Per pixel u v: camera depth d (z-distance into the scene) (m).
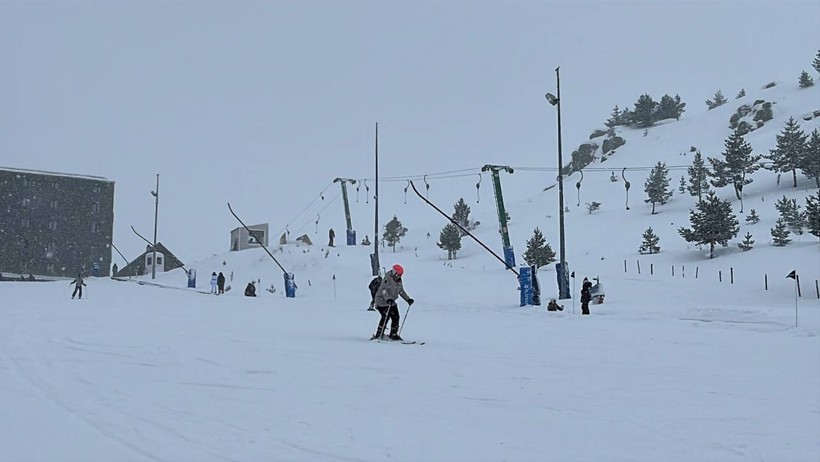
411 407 8.05
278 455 5.89
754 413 7.82
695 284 37.62
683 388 9.44
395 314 15.44
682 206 70.25
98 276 80.56
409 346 14.30
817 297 31.88
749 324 19.53
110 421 7.00
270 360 11.86
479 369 11.06
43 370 10.30
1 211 82.56
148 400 8.17
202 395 8.58
